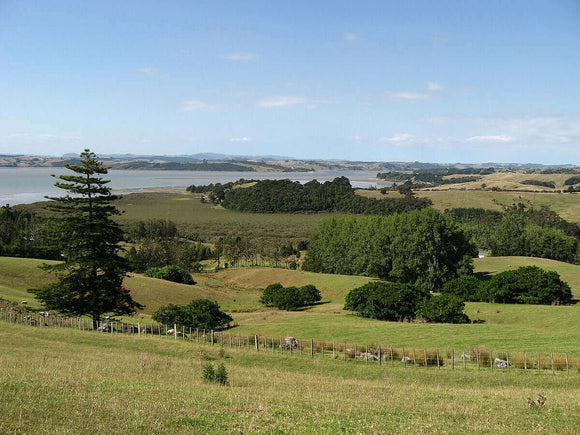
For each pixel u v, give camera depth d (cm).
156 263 10562
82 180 4912
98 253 4934
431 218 8944
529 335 4203
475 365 3369
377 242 9325
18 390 1630
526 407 2045
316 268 10694
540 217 15075
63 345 3331
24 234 10250
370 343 4144
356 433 1476
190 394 1898
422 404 2069
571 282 8425
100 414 1430
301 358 3450
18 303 5278
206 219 19125
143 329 4703
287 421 1569
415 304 5581
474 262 10506
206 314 5344
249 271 10750
